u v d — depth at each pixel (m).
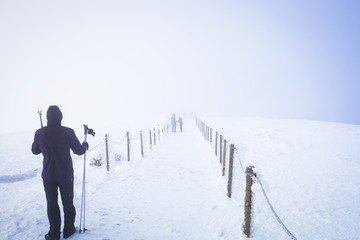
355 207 4.74
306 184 6.16
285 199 5.16
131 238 3.45
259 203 4.92
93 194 5.36
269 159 9.09
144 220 4.07
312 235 3.66
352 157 9.38
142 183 6.20
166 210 4.51
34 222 3.96
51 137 3.13
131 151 8.91
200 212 4.42
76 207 4.58
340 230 3.83
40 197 5.34
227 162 6.20
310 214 4.42
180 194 5.38
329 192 5.57
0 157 10.90
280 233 3.66
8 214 4.30
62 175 3.16
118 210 4.48
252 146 11.92
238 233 3.64
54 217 3.16
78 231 3.57
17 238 3.39
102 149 8.48
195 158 9.41
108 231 3.62
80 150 3.47
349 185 6.07
